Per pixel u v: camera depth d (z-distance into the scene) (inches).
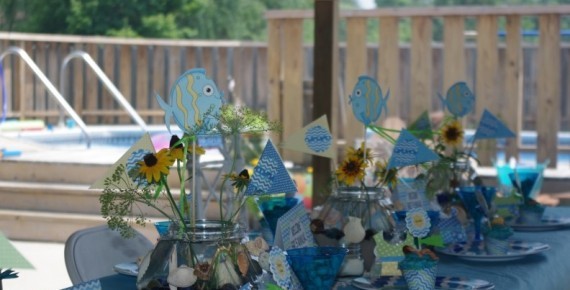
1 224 293.9
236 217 95.4
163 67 483.2
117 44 482.0
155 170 80.3
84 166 306.7
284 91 345.1
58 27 771.4
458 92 135.8
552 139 307.1
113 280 94.0
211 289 78.3
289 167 329.7
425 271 87.6
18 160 314.7
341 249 87.4
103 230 111.7
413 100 322.3
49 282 228.8
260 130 86.6
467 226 121.5
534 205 135.0
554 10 303.6
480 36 312.0
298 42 342.6
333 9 215.9
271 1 860.0
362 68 326.6
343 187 104.0
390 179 114.0
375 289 90.3
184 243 79.4
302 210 99.0
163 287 79.3
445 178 125.1
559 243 122.9
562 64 440.5
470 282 94.3
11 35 455.8
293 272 86.0
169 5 786.2
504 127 136.8
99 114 487.2
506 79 311.7
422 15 318.7
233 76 478.6
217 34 831.1
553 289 106.7
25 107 475.2
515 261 108.8
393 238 100.6
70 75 488.7
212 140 273.9
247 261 81.4
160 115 487.5
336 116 219.8
